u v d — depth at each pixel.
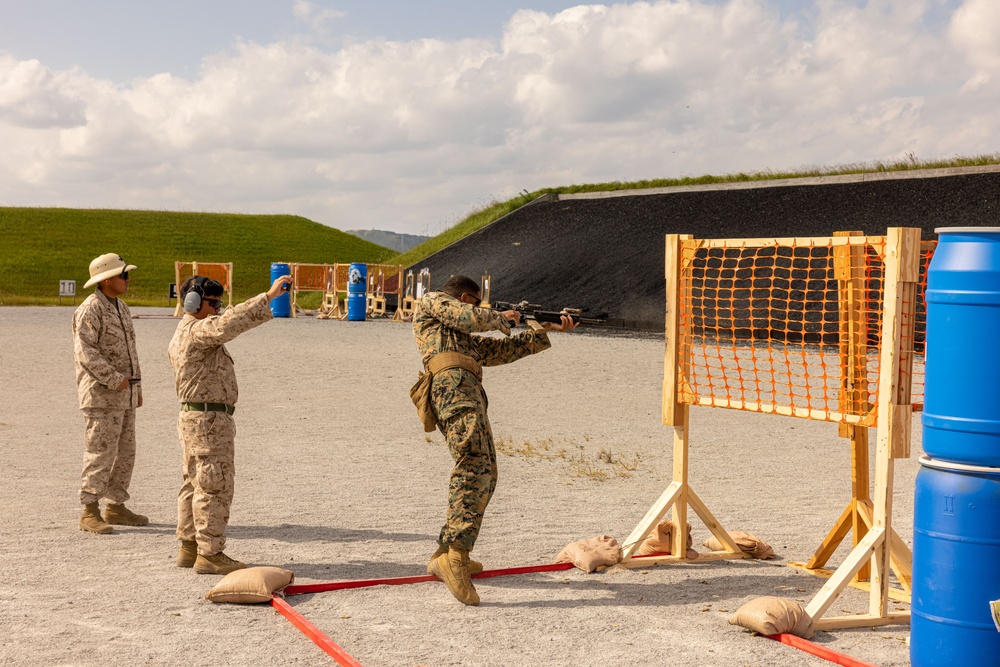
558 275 34.66
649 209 39.00
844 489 8.89
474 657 4.50
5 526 6.93
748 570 6.25
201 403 5.86
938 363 4.28
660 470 9.72
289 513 7.59
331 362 19.97
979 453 4.12
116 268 6.98
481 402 5.58
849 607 5.52
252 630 4.82
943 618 4.21
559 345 24.41
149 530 6.95
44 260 69.44
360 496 8.25
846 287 5.93
